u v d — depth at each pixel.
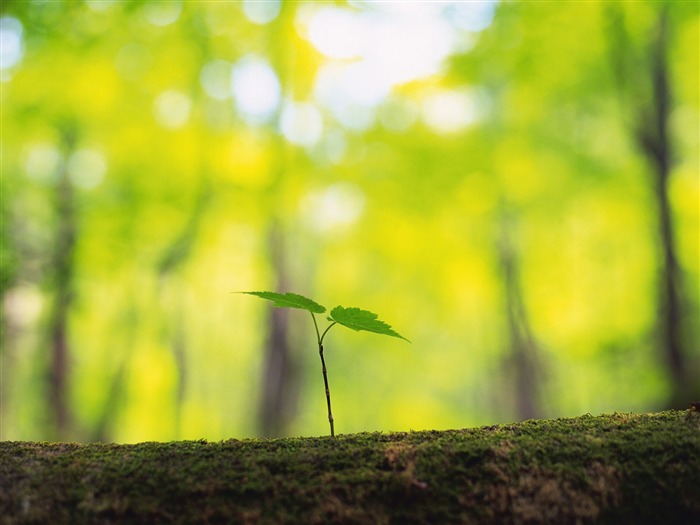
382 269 16.69
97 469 1.34
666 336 10.16
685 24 10.23
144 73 11.37
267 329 13.50
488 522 1.26
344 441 1.45
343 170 13.30
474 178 13.01
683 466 1.32
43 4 9.84
